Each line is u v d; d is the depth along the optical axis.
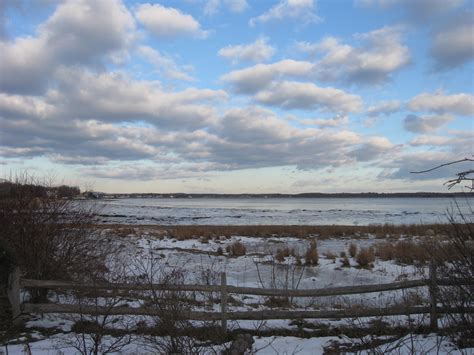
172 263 14.34
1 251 7.22
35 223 7.59
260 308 8.30
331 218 50.84
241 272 13.57
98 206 9.31
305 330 6.74
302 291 6.61
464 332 5.71
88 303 6.98
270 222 43.78
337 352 5.69
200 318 6.38
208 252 18.05
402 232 27.08
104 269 8.30
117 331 6.27
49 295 7.92
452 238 5.88
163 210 73.75
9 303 7.22
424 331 6.42
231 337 6.36
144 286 6.26
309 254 15.70
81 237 8.10
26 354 5.39
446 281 6.31
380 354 5.18
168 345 4.93
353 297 9.80
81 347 5.70
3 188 7.83
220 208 91.06
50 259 7.59
